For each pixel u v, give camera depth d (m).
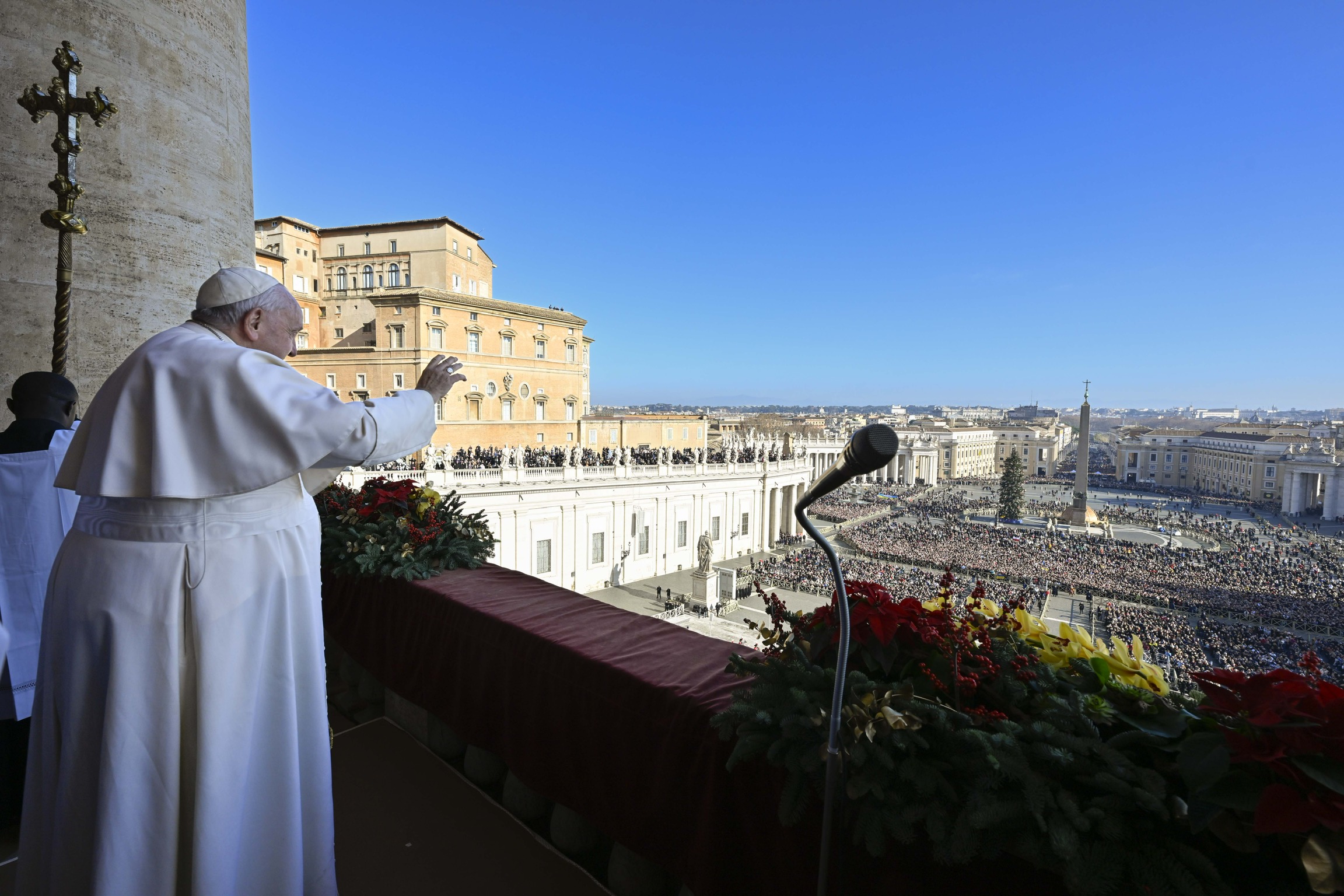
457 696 3.80
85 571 2.11
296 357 41.91
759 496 52.84
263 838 2.26
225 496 2.14
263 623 2.22
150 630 2.04
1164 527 82.25
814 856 2.22
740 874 2.46
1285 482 98.75
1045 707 2.11
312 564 2.45
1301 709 1.69
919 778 1.91
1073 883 1.67
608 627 3.50
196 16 6.87
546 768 3.24
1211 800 1.69
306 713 2.42
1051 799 1.78
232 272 2.36
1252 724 1.74
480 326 43.62
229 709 2.11
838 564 1.93
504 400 45.34
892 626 2.26
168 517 2.09
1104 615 35.19
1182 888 1.62
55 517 3.69
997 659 2.21
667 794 2.69
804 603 37.69
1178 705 2.10
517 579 4.43
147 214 6.37
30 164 5.69
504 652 3.48
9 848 3.51
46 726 2.18
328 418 2.09
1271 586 43.84
